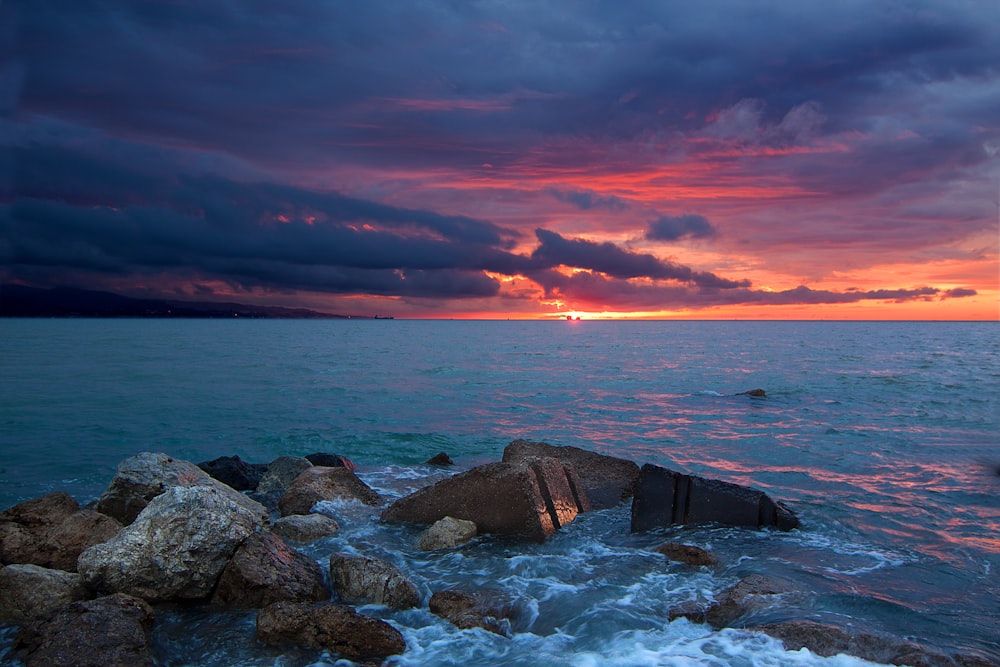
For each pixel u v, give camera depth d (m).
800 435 24.75
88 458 20.53
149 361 57.81
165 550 9.66
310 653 8.17
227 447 22.89
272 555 9.92
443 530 12.16
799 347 98.50
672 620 8.86
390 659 7.96
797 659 7.58
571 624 8.79
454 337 147.62
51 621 8.20
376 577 9.61
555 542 12.23
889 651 7.64
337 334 157.75
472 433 25.67
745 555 11.52
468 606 9.13
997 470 18.78
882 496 15.85
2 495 16.27
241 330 176.12
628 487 15.74
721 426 27.14
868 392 39.16
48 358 59.94
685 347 99.62
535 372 53.69
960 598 9.83
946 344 108.00
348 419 28.80
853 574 10.71
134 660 7.62
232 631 8.75
